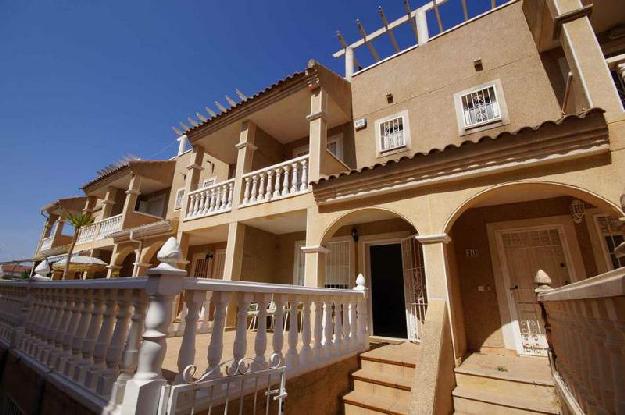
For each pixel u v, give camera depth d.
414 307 7.16
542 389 4.14
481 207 7.21
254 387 2.96
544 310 4.30
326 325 4.58
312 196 7.22
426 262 5.34
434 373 3.84
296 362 3.69
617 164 4.27
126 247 13.59
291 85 8.69
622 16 6.78
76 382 2.89
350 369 4.98
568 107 6.32
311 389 3.93
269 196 8.19
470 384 4.58
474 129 7.86
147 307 2.56
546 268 6.32
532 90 7.36
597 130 4.33
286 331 7.27
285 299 3.69
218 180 14.16
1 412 4.13
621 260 5.68
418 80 9.25
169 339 6.27
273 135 11.08
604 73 4.74
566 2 5.52
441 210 5.47
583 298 2.11
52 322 3.76
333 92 9.29
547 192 6.07
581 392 2.62
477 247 7.02
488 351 6.32
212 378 2.56
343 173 6.41
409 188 5.87
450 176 5.38
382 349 5.79
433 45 9.30
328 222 6.82
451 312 5.00
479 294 6.75
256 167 10.23
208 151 12.00
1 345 4.84
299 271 9.73
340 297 5.03
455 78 8.59
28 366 3.77
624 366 1.82
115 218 15.52
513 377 4.38
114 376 2.58
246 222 8.89
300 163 7.89
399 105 9.36
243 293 3.03
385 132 9.47
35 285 4.37
